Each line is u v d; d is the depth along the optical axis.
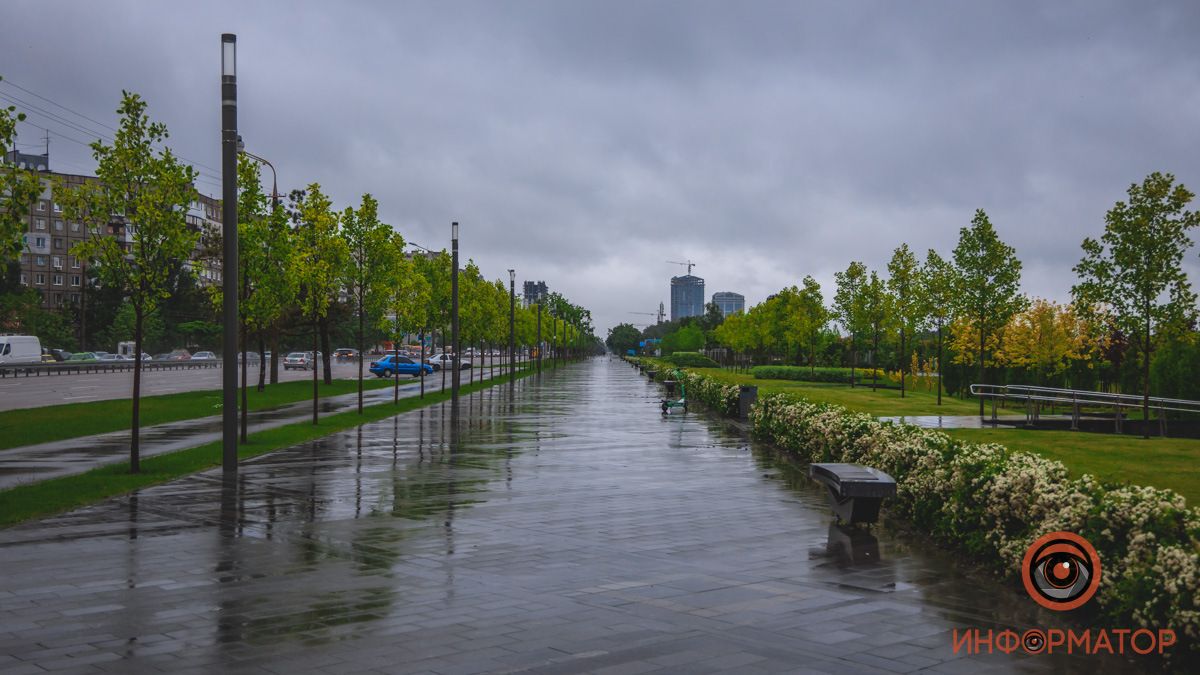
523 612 7.16
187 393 36.47
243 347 20.70
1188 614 5.46
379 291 28.75
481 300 51.09
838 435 15.00
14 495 12.74
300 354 88.81
